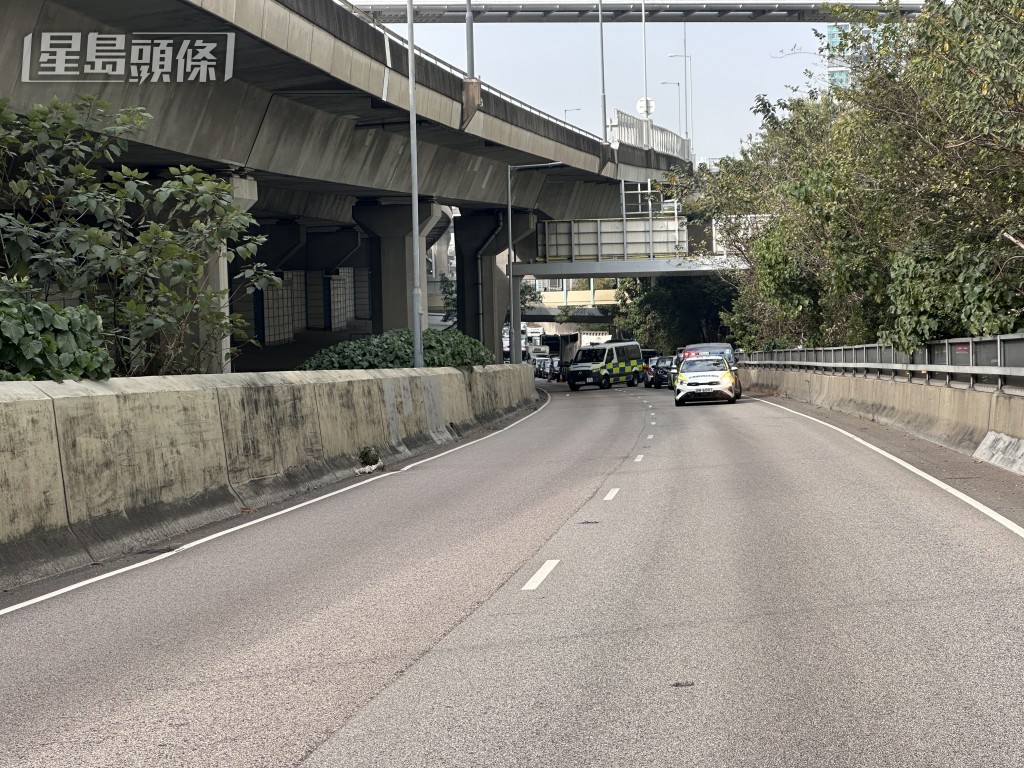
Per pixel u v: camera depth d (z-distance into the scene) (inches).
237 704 276.5
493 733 243.9
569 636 333.1
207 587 448.1
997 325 933.8
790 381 1990.7
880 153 1149.7
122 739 252.2
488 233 2864.2
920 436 1027.3
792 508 596.4
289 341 3361.2
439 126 1803.6
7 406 487.5
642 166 3287.4
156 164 1342.3
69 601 432.5
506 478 839.1
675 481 754.2
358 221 2197.3
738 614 352.8
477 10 3767.2
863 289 1496.1
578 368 3016.7
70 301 1002.7
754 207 2240.4
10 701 290.4
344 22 1331.2
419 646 329.7
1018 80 735.7
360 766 226.2
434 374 1312.7
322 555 517.3
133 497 585.6
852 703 255.0
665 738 235.3
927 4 855.1
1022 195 861.2
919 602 359.9
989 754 218.2
